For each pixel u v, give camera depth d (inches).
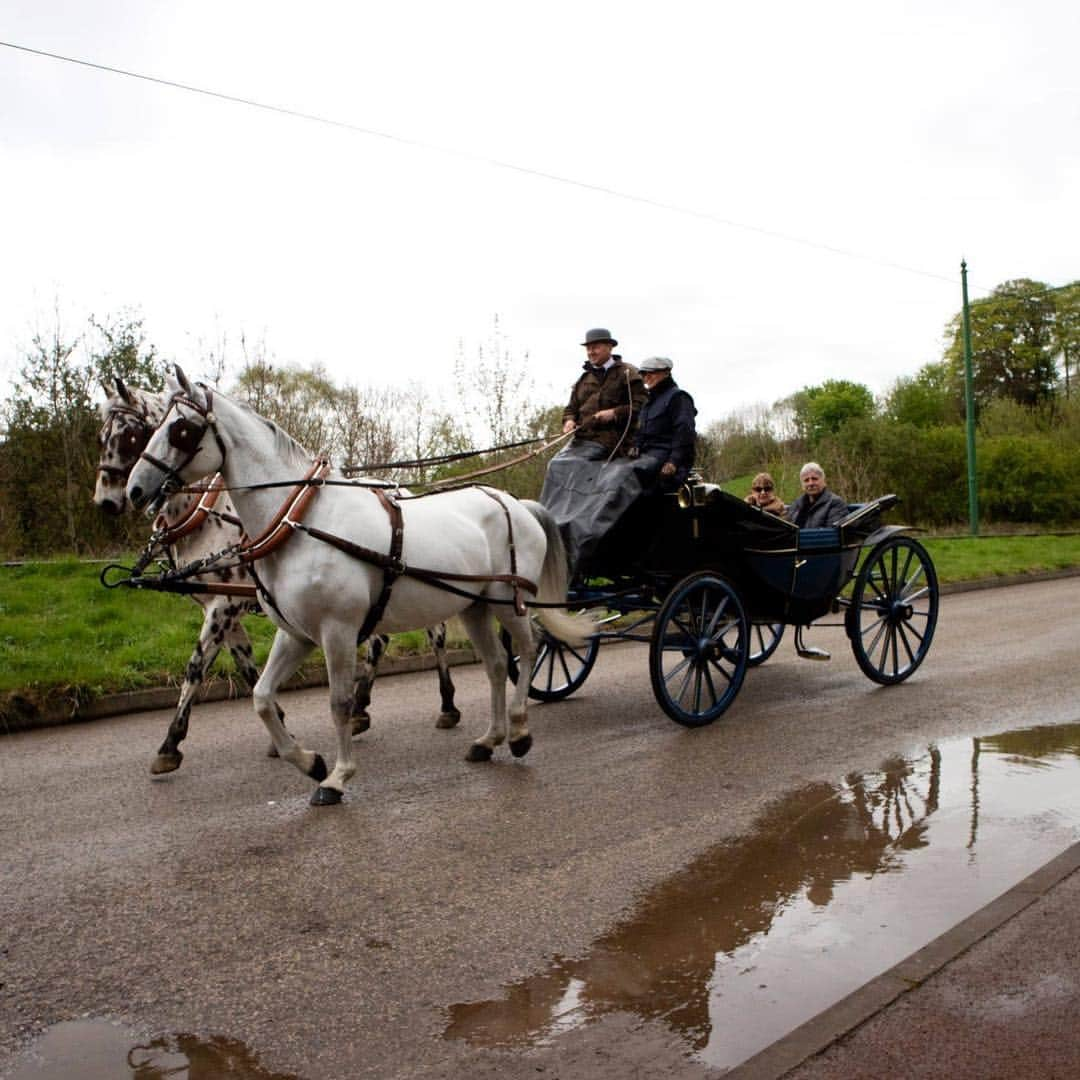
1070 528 1228.5
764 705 295.0
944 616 493.0
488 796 209.8
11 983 132.0
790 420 1628.9
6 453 635.5
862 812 195.2
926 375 1940.2
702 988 128.2
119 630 357.1
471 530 235.6
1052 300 1971.0
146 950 140.9
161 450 200.1
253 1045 117.1
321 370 648.4
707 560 276.4
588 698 310.8
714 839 181.8
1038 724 264.8
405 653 367.2
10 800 210.7
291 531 205.8
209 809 203.6
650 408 283.3
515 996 127.3
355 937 144.3
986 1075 104.4
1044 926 138.3
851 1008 117.5
